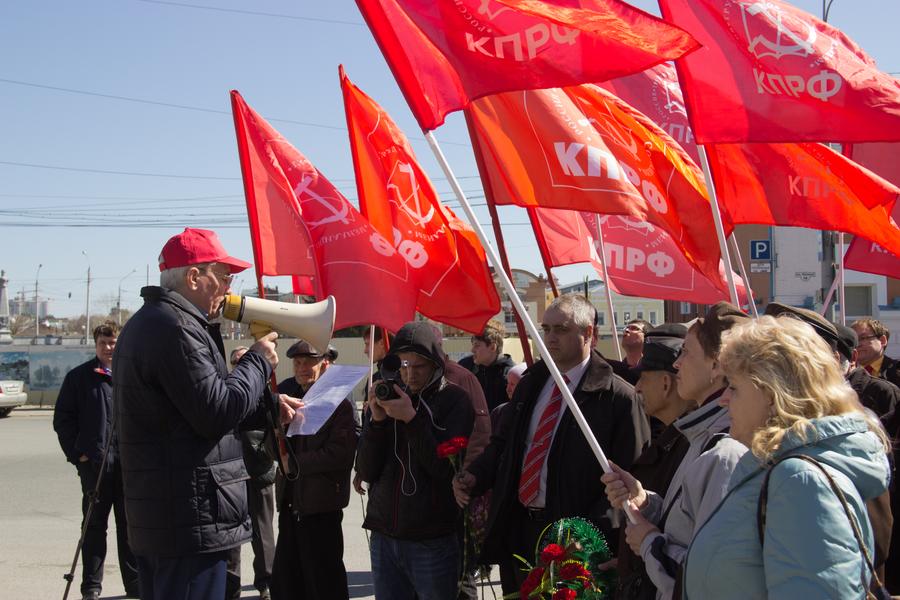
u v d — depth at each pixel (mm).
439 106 3928
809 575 2148
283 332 4348
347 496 5523
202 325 4016
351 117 6148
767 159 5020
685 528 2799
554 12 3838
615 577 3545
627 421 4180
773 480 2262
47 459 14688
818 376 2361
